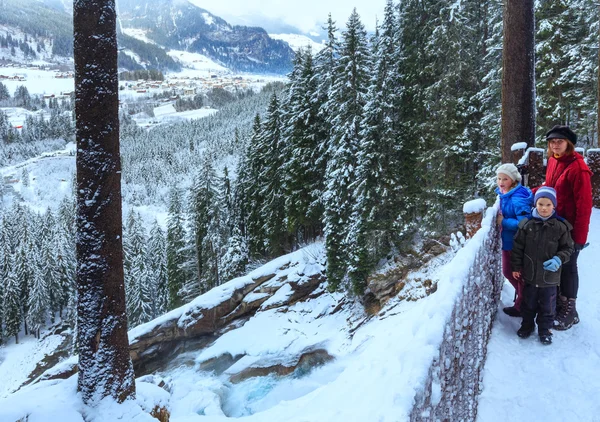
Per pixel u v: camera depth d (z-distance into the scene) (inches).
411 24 765.9
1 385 1514.5
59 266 1974.7
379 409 73.6
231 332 920.9
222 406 618.8
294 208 1056.2
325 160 985.5
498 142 660.1
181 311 954.7
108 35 228.8
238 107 7204.7
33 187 4434.1
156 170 4559.5
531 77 322.7
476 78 722.8
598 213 359.3
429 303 117.7
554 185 189.2
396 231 767.7
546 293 173.2
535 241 172.6
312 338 791.7
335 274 879.7
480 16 789.9
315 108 995.9
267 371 704.4
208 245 1294.3
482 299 163.2
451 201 717.3
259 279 1016.9
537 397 144.0
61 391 242.4
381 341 119.0
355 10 827.4
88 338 237.8
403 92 761.6
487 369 161.3
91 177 233.1
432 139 711.7
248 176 1416.1
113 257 240.8
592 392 140.9
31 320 1827.0
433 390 88.6
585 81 622.8
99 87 228.5
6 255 1879.9
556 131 184.4
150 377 404.2
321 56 992.9
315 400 105.9
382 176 742.5
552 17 658.8
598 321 185.2
